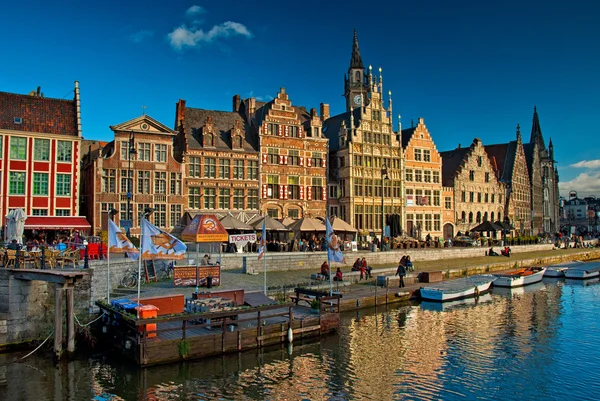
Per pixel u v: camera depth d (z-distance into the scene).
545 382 19.30
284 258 39.62
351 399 17.50
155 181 45.00
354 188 56.72
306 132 55.97
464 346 23.86
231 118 53.72
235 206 49.44
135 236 42.75
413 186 62.91
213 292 25.27
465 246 59.53
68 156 40.28
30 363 20.20
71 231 39.19
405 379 19.45
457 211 69.00
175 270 29.66
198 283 29.92
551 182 108.06
